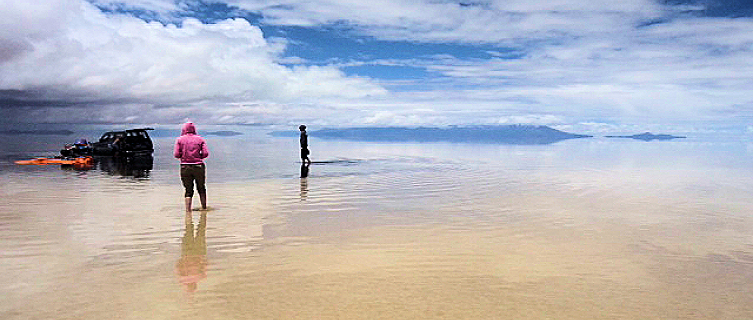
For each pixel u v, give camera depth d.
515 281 5.52
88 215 9.49
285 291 5.11
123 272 5.74
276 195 12.84
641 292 5.18
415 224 8.89
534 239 7.71
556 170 22.78
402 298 4.91
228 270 5.87
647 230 8.52
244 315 4.42
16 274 5.62
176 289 5.15
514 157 35.31
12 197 11.88
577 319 4.39
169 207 10.60
